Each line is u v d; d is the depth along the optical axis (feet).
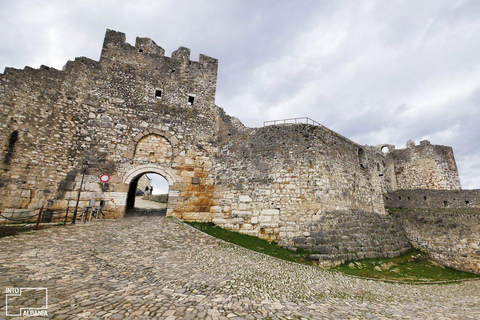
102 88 50.21
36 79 43.86
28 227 31.58
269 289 21.79
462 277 47.80
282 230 43.88
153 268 22.74
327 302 21.21
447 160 96.58
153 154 50.80
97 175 45.70
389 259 48.42
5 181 38.42
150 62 56.08
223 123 57.62
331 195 46.93
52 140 43.47
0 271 17.28
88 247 26.27
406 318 19.72
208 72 61.21
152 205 80.18
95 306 13.89
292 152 48.49
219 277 22.75
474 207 66.90
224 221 48.32
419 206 77.30
